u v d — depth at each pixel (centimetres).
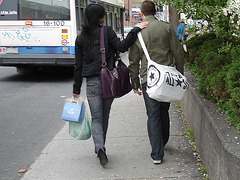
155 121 433
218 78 416
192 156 465
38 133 616
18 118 719
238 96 333
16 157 502
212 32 825
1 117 728
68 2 1145
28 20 1157
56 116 732
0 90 1052
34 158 497
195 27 693
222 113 407
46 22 1153
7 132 624
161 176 409
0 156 506
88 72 419
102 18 422
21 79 1288
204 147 422
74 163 462
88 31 417
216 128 357
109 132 586
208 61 555
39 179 418
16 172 448
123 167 440
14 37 1167
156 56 416
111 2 1628
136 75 435
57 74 1428
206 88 470
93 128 430
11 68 1670
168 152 481
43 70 1544
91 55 416
